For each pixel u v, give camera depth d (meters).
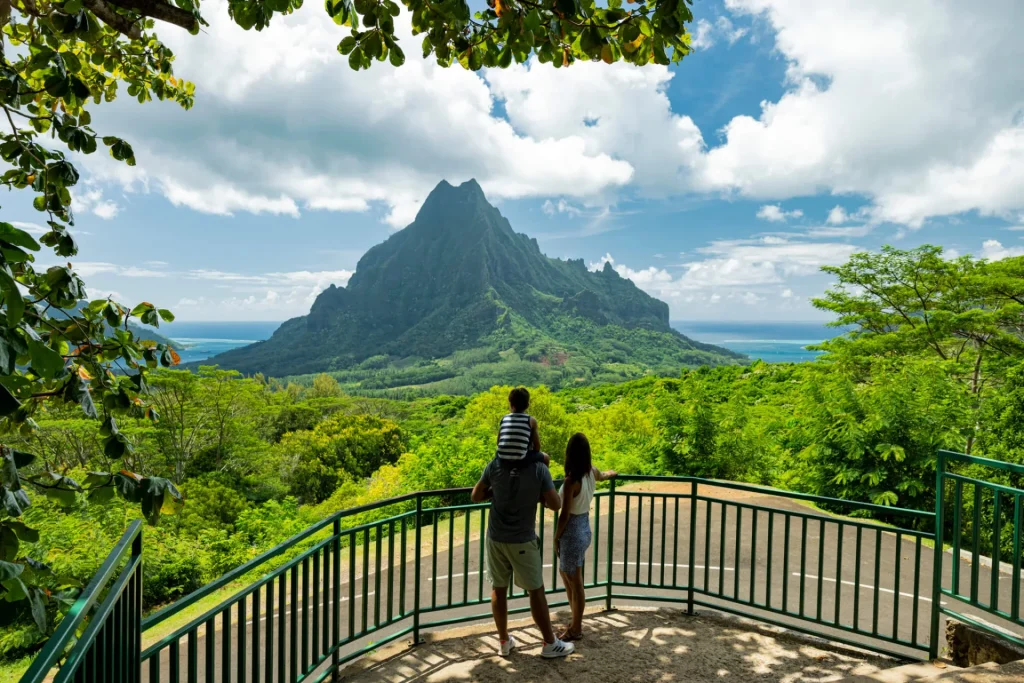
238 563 18.97
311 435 55.09
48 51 2.42
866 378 21.09
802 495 4.41
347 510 3.90
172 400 37.81
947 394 12.70
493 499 4.16
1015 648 3.64
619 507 11.36
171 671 2.53
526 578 4.07
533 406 28.34
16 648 9.05
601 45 2.90
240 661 2.94
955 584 4.00
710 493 12.76
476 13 3.34
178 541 18.53
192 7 2.82
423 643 4.40
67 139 2.80
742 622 4.75
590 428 28.59
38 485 2.05
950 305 21.11
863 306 22.91
